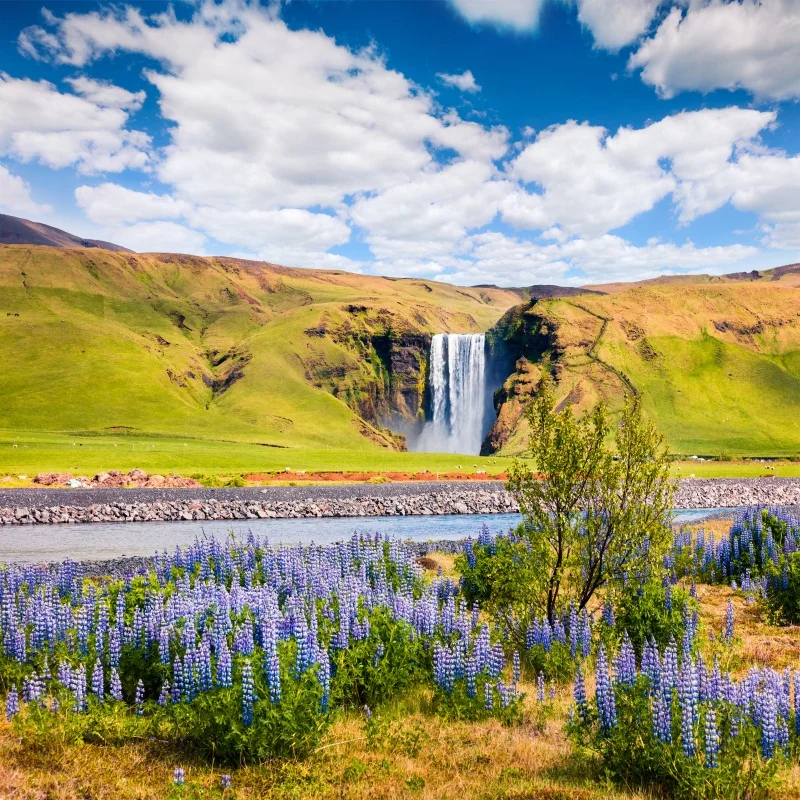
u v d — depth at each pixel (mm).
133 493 81625
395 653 16828
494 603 22922
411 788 11773
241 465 124188
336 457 147875
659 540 21516
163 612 17141
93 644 16562
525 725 15195
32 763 12312
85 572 38469
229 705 12719
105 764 12484
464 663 16469
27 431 192500
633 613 19359
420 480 111125
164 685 14695
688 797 11336
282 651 14031
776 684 13141
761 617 25672
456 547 48938
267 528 65438
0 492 77688
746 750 11805
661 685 12641
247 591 20188
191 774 12305
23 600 20312
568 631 20828
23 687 15523
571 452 21844
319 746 13438
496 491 95250
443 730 14766
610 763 12453
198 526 66000
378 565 25391
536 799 11344
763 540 34406
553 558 22281
